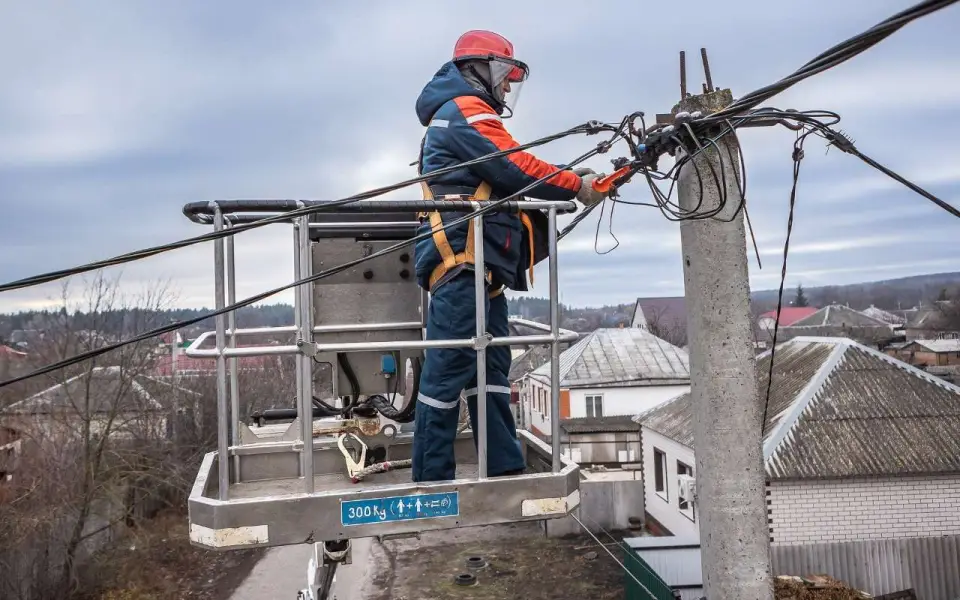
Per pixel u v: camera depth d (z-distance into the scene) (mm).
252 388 20688
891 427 13695
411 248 4531
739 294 4145
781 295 4645
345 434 4453
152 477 18250
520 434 4828
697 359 4223
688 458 15844
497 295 3863
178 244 3400
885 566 12969
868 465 12977
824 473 12828
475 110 3639
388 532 3248
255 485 4250
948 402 14094
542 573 15844
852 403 14258
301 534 3158
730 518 4078
